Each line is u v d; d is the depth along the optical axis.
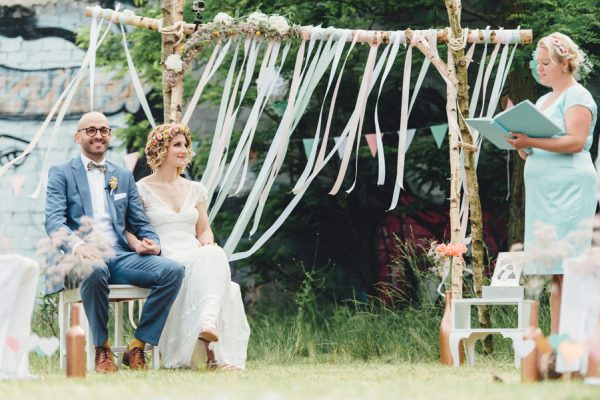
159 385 4.61
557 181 6.26
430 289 9.69
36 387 4.45
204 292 6.47
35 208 13.51
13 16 13.88
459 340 6.96
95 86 13.50
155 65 11.91
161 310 6.40
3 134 13.76
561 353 4.20
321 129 12.33
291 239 12.62
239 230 8.05
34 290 5.11
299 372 6.08
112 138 13.22
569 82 6.39
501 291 7.01
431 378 5.32
